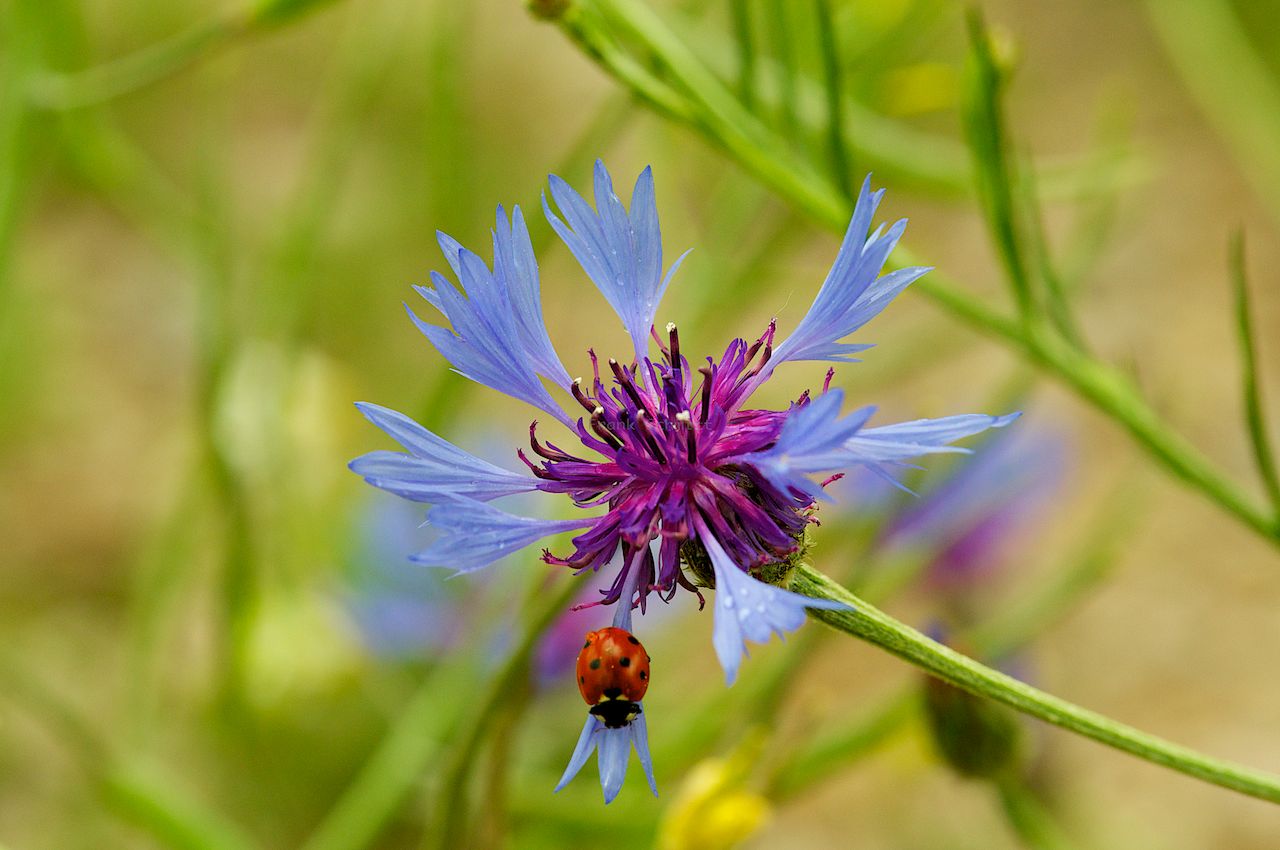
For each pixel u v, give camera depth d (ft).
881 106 1.51
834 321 0.97
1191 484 1.15
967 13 1.13
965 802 1.83
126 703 1.53
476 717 1.06
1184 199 2.55
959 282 2.47
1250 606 1.97
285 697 1.50
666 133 1.65
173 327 2.35
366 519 1.56
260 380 1.54
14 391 2.14
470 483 0.97
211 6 2.55
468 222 1.55
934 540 1.33
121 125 2.52
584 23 1.11
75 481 2.14
